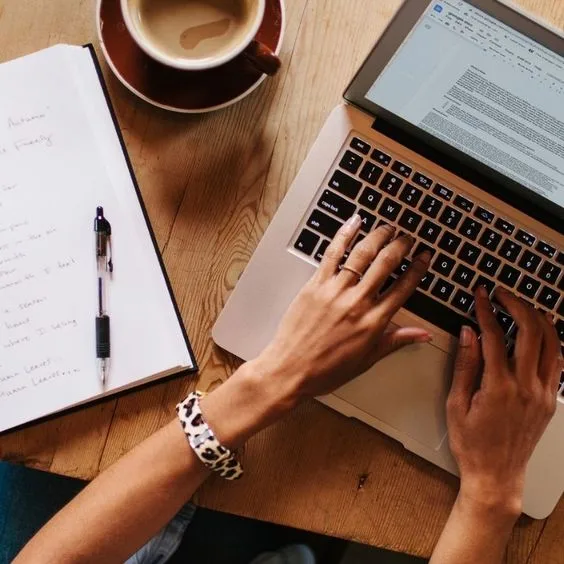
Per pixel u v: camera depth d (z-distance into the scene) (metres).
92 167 0.64
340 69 0.66
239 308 0.63
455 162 0.63
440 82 0.54
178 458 0.59
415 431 0.65
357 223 0.61
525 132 0.56
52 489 1.00
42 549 0.59
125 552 0.60
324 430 0.66
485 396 0.63
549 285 0.64
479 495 0.63
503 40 0.48
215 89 0.62
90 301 0.63
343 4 0.66
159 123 0.65
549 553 0.67
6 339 0.62
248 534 0.97
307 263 0.63
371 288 0.60
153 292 0.64
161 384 0.65
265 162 0.66
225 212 0.66
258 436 0.65
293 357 0.60
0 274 0.62
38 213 0.63
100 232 0.62
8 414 0.61
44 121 0.63
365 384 0.64
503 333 0.64
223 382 0.65
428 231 0.63
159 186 0.65
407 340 0.62
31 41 0.64
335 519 0.65
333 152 0.63
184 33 0.58
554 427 0.65
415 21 0.49
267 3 0.62
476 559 0.62
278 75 0.66
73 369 0.62
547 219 0.64
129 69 0.61
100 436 0.64
